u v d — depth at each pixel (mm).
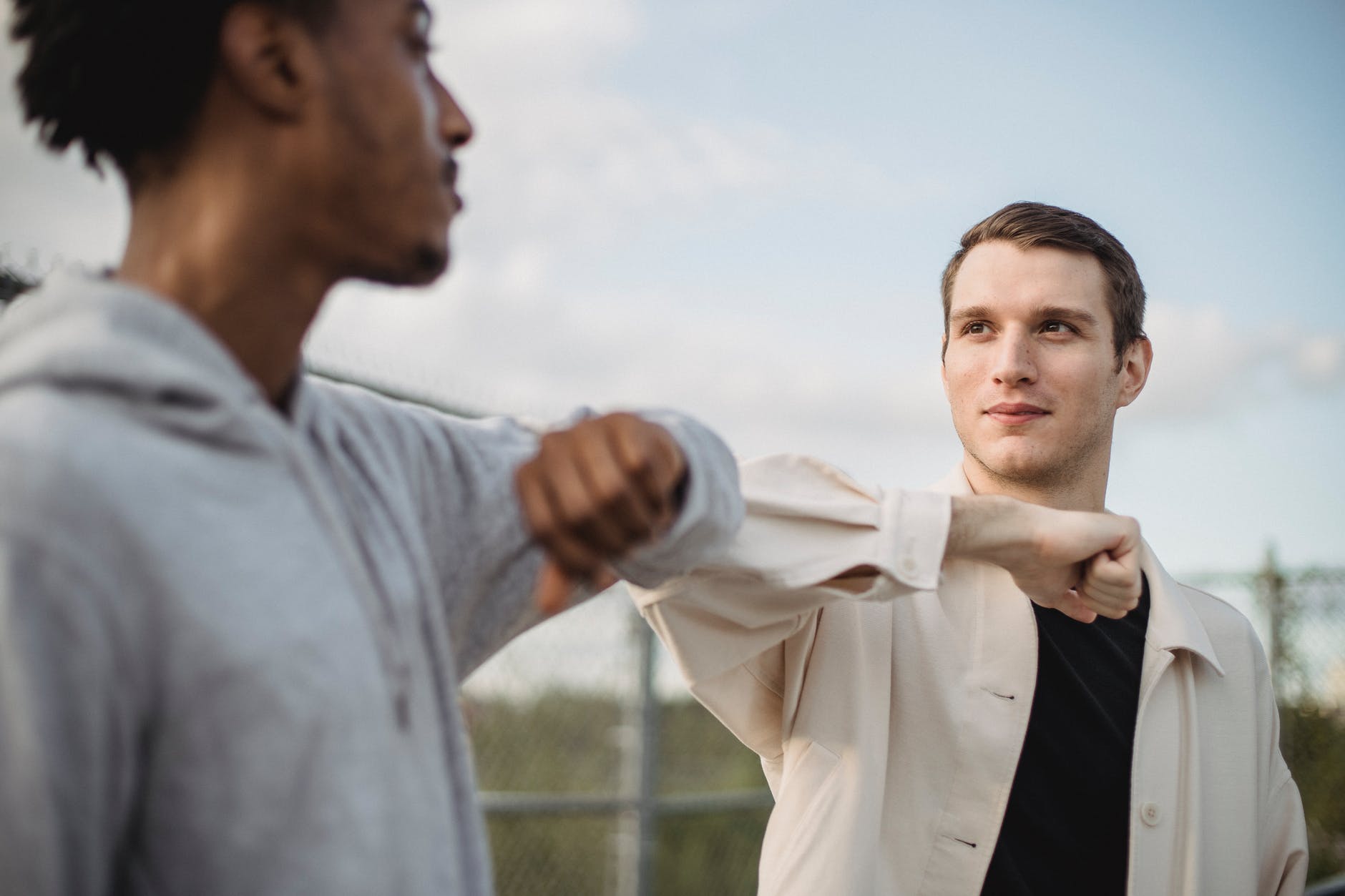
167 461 623
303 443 729
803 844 1312
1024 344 1482
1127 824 1438
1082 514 1136
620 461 718
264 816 621
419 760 735
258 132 701
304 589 661
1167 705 1482
